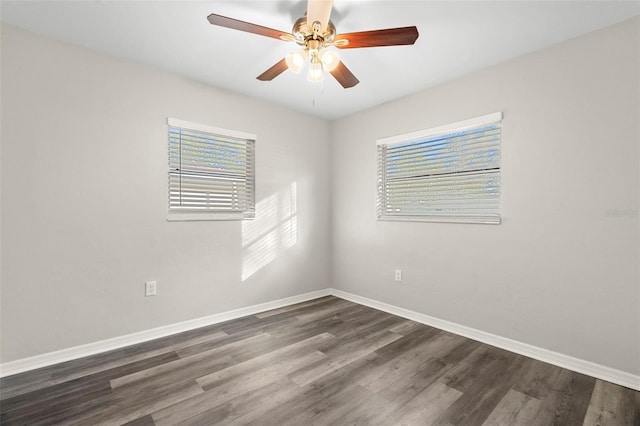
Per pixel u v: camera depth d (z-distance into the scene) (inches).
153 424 60.4
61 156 86.4
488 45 87.0
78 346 88.9
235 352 92.1
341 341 100.4
